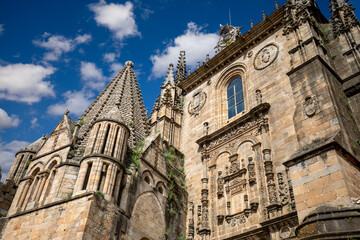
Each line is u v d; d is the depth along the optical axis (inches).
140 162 1076.5
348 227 593.0
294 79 979.3
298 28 1186.0
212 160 1222.9
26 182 1047.6
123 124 1069.8
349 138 807.7
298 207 717.3
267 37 1359.5
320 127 823.7
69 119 1231.5
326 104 850.8
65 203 863.7
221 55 1526.8
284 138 1015.6
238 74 1434.5
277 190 937.5
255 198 990.4
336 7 1223.5
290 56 1151.6
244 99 1320.1
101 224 834.8
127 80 1621.6
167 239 1050.7
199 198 1178.0
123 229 895.7
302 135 852.0
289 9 1285.7
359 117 907.4
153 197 1070.4
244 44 1438.2
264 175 1005.8
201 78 1593.3
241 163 1107.3
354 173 730.8
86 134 1122.0
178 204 1169.4
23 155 1481.3
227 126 1224.2
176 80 2052.2
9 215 968.3
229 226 1015.0
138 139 1251.8
